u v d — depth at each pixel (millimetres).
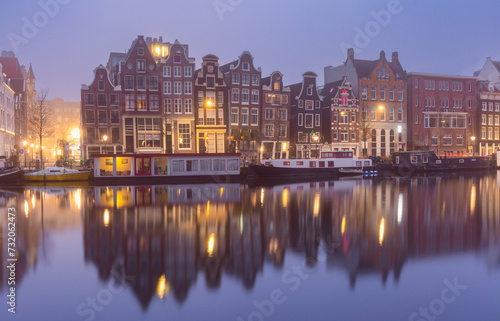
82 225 21016
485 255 16266
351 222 22188
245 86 64750
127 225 21062
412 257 15984
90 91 58562
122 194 33750
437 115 80688
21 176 43406
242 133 64000
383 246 17500
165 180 45562
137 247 16984
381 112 77000
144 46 60438
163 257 15711
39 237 18500
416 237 18984
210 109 62875
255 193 34562
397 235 19375
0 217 23141
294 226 21141
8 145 64000
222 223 21719
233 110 64062
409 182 45344
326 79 85188
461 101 83812
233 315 11352
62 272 14070
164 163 46469
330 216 23875
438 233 19781
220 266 14797
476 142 84500
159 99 60906
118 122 59844
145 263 15031
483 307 11961
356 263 15305
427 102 81188
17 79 78875
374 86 76375
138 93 60062
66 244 17391
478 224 21906
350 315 11453
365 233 19750
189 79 61656
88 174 45812
